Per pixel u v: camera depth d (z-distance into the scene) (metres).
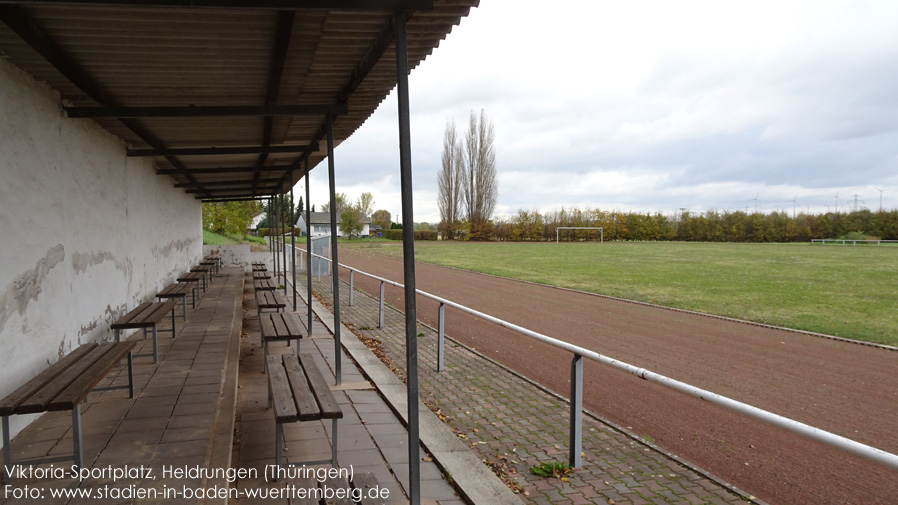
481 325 10.64
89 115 4.50
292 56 3.91
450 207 62.94
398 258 32.25
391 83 4.67
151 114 4.61
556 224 64.12
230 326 7.18
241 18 3.14
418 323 10.55
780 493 3.95
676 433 5.11
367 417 4.80
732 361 8.05
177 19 3.13
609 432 4.89
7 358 3.53
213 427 3.68
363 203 92.50
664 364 7.83
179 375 4.91
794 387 6.76
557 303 14.14
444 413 5.27
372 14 3.19
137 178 7.44
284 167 9.23
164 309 6.00
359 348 7.53
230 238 30.50
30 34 3.07
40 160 4.12
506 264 27.86
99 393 4.41
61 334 4.46
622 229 64.19
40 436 3.49
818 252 37.75
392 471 3.74
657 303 14.07
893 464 2.26
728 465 4.42
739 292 16.20
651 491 3.70
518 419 5.18
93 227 5.39
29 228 3.90
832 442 2.50
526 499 3.55
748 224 60.91
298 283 16.72
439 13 3.18
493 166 62.25
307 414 3.32
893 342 9.40
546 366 7.54
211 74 4.14
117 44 3.48
